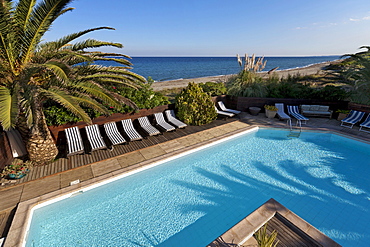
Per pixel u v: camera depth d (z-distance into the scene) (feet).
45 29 16.70
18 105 14.23
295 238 12.31
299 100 39.86
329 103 38.99
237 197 17.97
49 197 15.97
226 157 24.85
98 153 23.20
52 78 17.70
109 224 14.92
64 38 18.29
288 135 31.48
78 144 22.34
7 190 16.53
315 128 32.53
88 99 18.48
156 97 32.81
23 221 13.44
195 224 15.14
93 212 15.90
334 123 35.22
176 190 18.79
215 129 31.63
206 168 22.44
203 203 17.24
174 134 29.30
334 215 15.93
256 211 14.02
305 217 15.69
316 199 17.67
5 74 16.21
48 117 23.13
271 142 29.32
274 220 13.60
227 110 38.81
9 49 15.75
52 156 20.54
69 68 14.37
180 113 32.63
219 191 18.75
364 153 26.18
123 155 22.97
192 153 25.09
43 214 15.34
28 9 15.30
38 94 15.56
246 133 31.71
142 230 14.55
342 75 41.63
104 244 13.35
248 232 12.37
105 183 18.70
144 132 29.84
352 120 32.89
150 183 19.70
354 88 38.52
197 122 33.04
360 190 18.90
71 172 19.39
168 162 22.95
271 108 37.11
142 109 30.42
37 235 13.62
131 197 17.74
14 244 11.70
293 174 21.42
